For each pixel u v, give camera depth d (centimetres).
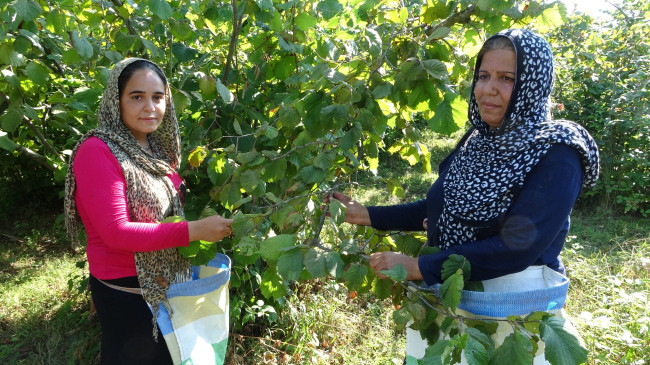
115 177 161
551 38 634
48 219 532
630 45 604
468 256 143
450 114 179
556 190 135
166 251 175
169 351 175
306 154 198
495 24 187
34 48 259
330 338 315
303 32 249
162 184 179
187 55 284
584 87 620
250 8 231
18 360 299
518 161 141
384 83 185
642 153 554
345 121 174
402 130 244
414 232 206
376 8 218
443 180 169
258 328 317
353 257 166
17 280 395
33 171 527
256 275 289
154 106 175
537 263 152
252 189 188
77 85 312
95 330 309
